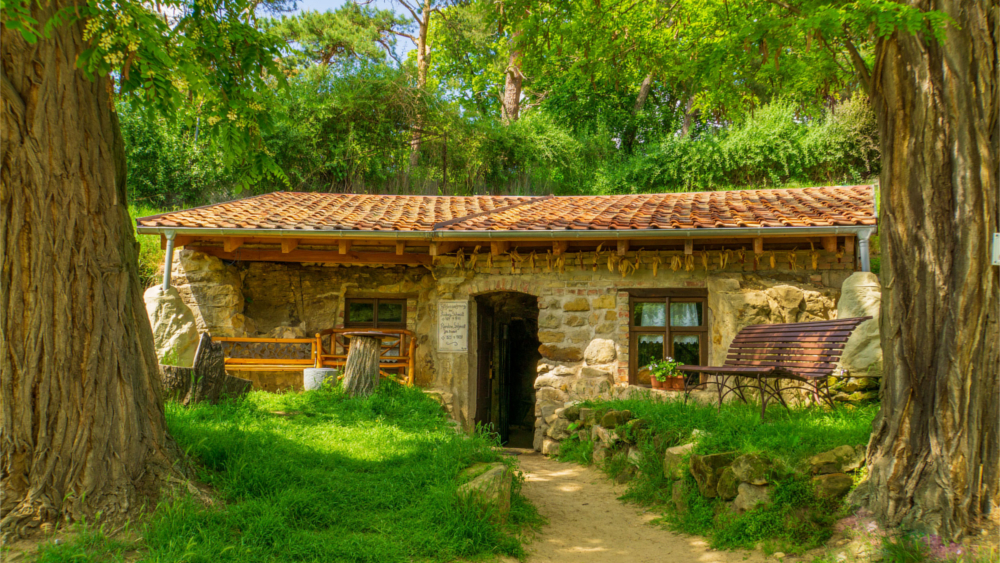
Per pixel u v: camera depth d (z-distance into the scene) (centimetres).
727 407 654
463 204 1138
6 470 359
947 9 426
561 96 2252
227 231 845
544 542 485
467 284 934
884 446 450
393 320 1010
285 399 764
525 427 1322
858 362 683
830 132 1712
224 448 488
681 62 720
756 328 730
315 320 1000
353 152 1691
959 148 425
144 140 1558
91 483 377
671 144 1847
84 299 385
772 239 827
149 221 860
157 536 362
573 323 895
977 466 415
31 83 364
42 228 368
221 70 516
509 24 713
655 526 533
